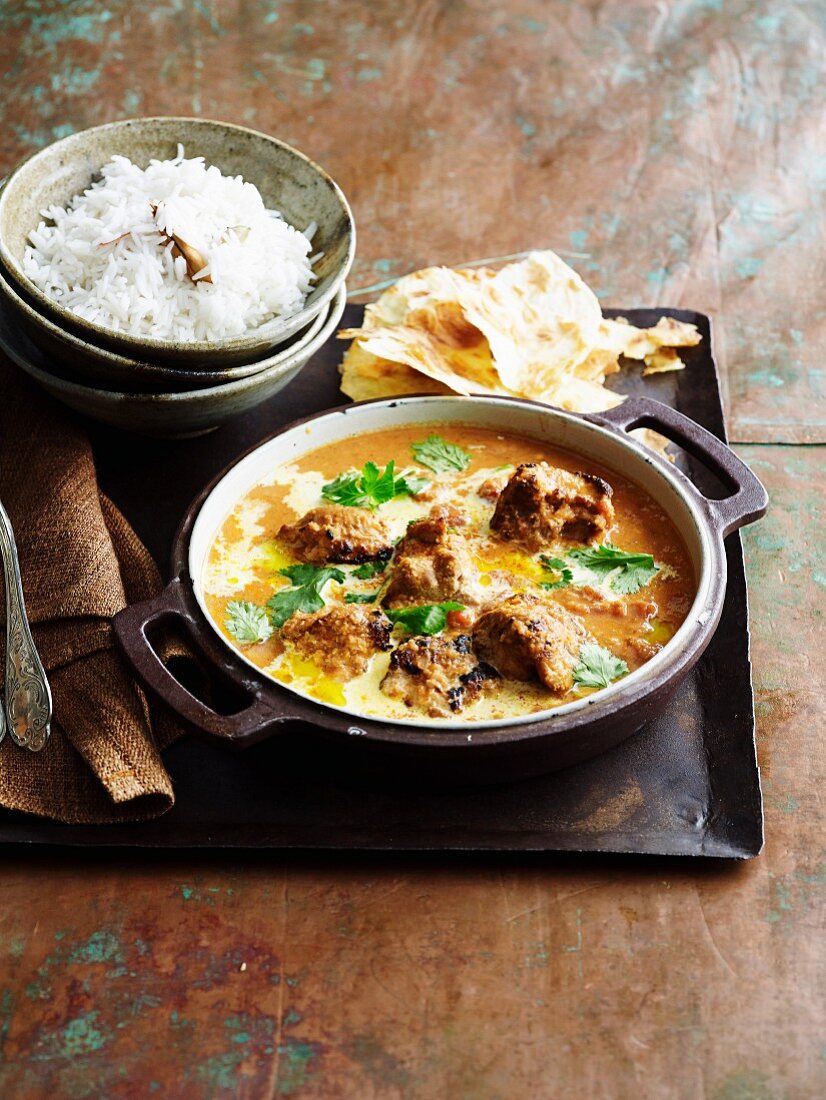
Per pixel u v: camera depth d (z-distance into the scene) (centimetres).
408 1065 76
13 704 84
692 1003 78
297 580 87
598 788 84
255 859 82
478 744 78
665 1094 75
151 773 81
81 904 81
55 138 124
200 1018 77
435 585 86
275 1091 75
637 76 133
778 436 103
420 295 103
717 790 84
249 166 101
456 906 81
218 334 95
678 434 93
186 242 94
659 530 89
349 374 102
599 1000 78
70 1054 76
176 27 135
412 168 124
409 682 82
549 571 88
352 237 97
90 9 136
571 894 81
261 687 80
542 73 133
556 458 94
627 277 114
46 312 91
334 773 84
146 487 97
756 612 93
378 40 136
